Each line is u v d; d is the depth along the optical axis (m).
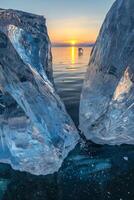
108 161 3.74
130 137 4.13
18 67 4.00
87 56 35.78
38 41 4.57
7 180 3.38
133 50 4.29
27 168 3.56
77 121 4.99
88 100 4.67
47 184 3.27
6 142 3.74
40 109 3.93
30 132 3.70
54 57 33.59
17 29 4.31
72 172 3.51
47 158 3.57
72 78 11.95
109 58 4.61
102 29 5.22
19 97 3.82
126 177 3.37
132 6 4.71
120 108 4.10
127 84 4.18
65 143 3.88
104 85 4.50
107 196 3.04
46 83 4.44
